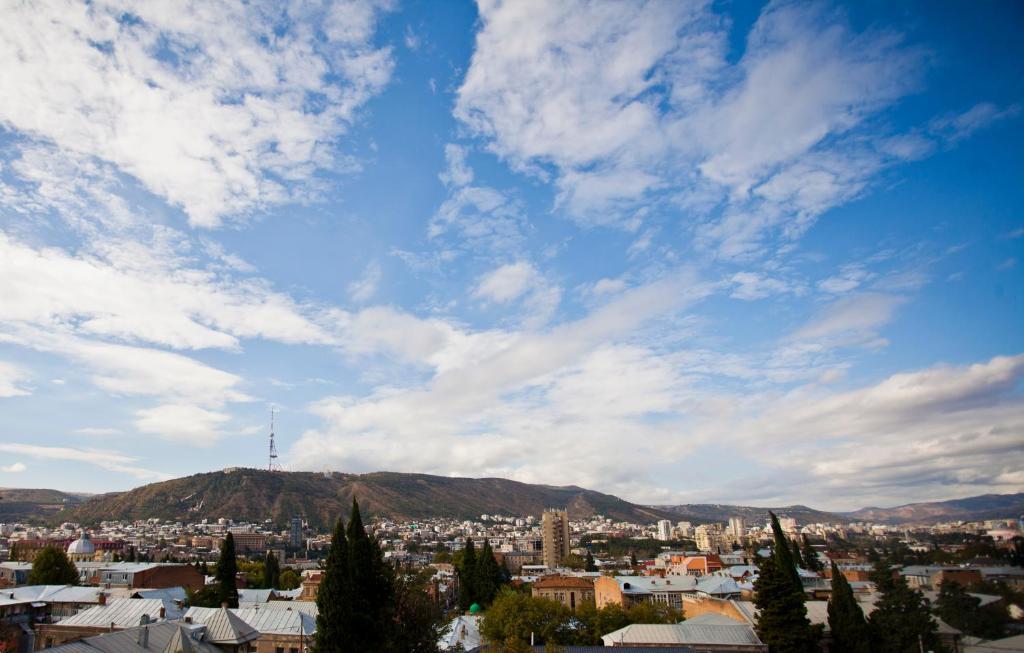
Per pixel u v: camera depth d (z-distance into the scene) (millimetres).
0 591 102125
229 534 120250
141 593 102500
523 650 65062
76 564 146375
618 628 95375
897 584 75625
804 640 72875
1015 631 51594
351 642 55625
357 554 58219
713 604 94062
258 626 82312
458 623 96875
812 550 152375
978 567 55250
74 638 81250
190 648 62094
